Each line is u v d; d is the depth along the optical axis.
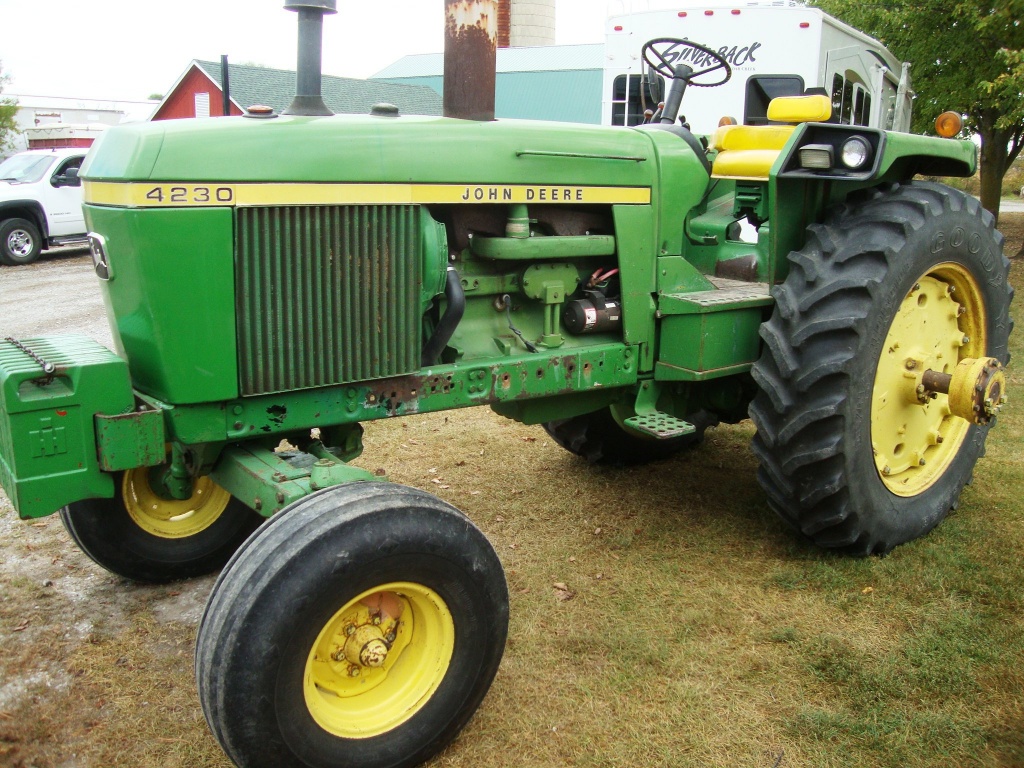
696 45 3.54
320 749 1.97
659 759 2.16
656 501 3.75
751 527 3.47
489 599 2.16
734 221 3.63
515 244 2.74
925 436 3.35
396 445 4.50
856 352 2.83
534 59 22.72
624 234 2.96
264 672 1.84
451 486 3.95
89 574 3.17
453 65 2.67
